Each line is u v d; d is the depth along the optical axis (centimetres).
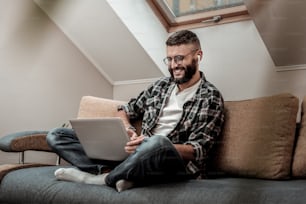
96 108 213
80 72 271
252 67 221
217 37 234
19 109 234
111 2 219
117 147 151
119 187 129
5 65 222
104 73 289
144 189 127
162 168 134
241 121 161
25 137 195
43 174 165
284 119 146
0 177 173
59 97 257
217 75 239
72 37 262
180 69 173
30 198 152
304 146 146
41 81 246
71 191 139
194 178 150
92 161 167
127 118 196
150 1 243
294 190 106
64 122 261
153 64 252
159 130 178
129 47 248
